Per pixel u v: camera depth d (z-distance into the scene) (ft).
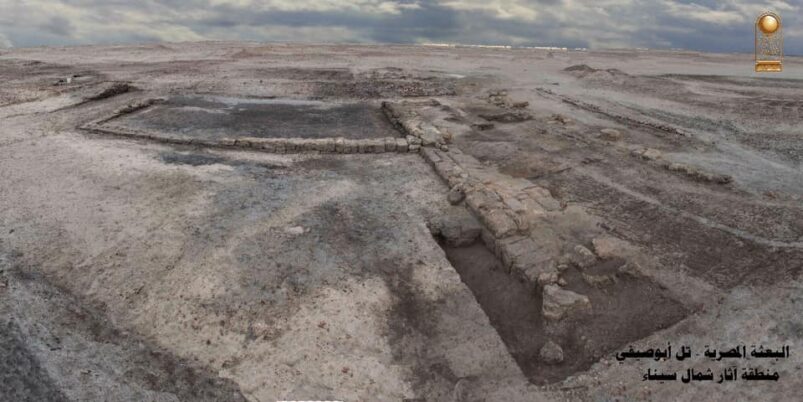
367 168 35.22
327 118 51.21
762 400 15.51
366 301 20.08
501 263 23.68
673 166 34.71
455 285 21.25
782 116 52.11
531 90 70.38
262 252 23.17
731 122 50.14
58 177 31.35
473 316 19.51
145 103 54.08
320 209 27.96
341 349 17.67
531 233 25.38
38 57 101.50
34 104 52.80
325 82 72.95
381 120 50.96
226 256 22.74
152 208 27.32
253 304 19.66
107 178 31.40
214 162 35.42
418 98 62.95
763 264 22.59
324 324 18.71
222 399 15.51
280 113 53.11
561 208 28.68
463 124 48.65
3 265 21.47
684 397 15.85
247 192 30.01
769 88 70.64
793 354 17.22
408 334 18.60
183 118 49.01
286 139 39.37
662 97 64.49
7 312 18.40
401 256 23.24
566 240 25.02
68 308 19.13
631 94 67.36
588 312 19.85
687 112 55.11
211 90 65.36
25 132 41.52
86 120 46.26
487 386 16.43
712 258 23.31
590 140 42.47
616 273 22.17
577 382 16.71
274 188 30.83
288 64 97.09
